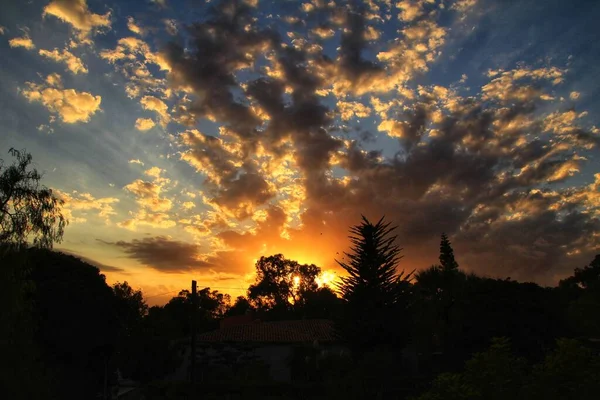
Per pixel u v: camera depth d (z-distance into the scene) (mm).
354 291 31719
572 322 28031
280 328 40562
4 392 11328
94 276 34312
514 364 6852
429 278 32344
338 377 25312
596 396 5891
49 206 14352
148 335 37625
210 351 36438
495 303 26172
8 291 12234
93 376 33438
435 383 7340
